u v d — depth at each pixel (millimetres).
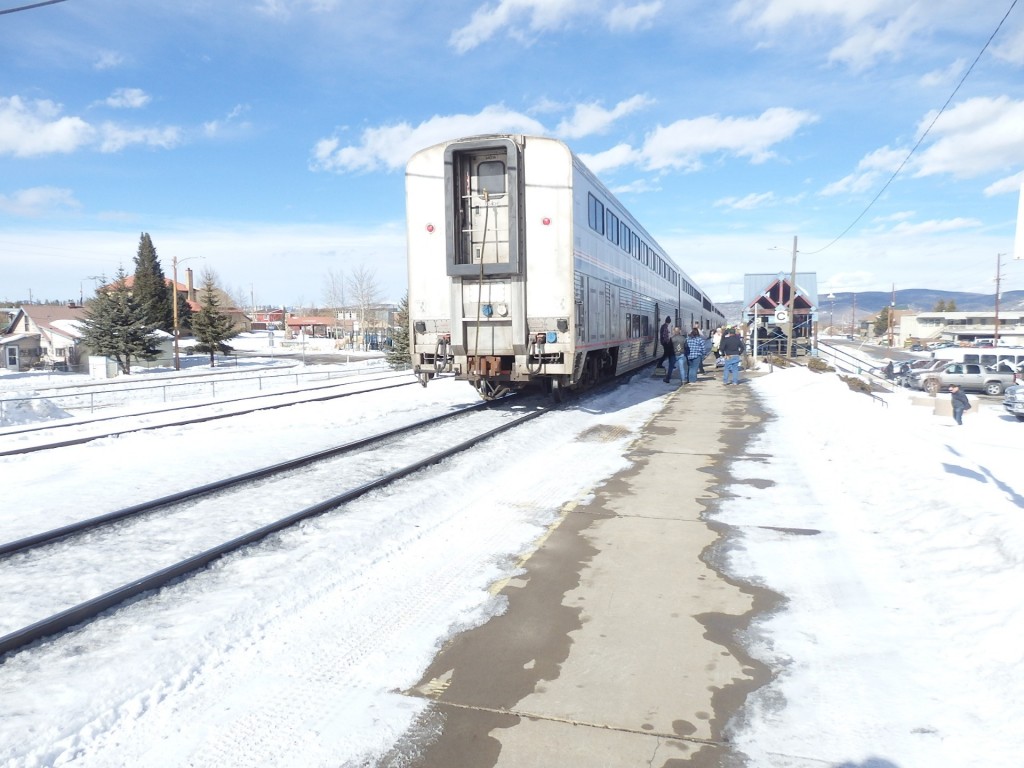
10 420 16781
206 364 55281
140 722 2986
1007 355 31156
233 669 3449
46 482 7934
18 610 4180
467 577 4633
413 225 12039
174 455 9492
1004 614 3600
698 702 3084
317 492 6926
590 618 3975
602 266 13742
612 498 6625
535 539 5414
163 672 3355
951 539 4789
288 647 3672
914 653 3475
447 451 8492
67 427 13578
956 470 6695
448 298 11867
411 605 4191
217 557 4988
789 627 3820
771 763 2645
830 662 3420
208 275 97000
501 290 11477
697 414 12656
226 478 7520
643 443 9594
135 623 3963
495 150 11375
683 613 4023
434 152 11742
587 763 2664
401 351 41688
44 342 59344
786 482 7223
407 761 2697
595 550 5133
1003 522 4629
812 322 36156
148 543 5469
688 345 19219
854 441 8695
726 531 5555
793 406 13602
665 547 5176
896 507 5824
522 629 3844
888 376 35469
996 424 17172
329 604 4219
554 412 12398
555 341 11281
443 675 3355
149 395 26766
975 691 3076
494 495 6824
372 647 3658
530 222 11312
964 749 2686
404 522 5844
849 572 4609
